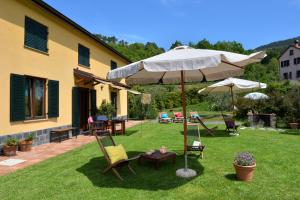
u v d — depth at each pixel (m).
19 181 6.73
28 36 11.46
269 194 5.77
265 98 20.89
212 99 35.31
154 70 6.17
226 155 9.42
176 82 10.26
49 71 12.99
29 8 11.49
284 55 72.69
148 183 6.59
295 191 5.93
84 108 17.09
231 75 8.90
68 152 10.32
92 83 17.38
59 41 13.91
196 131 9.69
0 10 9.83
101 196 5.75
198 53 6.58
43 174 7.32
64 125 14.31
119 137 14.15
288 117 18.33
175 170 7.66
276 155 9.34
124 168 7.88
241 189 6.07
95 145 11.77
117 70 7.16
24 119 10.99
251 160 6.61
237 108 24.17
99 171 7.61
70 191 6.05
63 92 14.28
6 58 10.13
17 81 10.59
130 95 27.95
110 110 18.47
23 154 10.00
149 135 14.86
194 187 6.27
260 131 16.06
